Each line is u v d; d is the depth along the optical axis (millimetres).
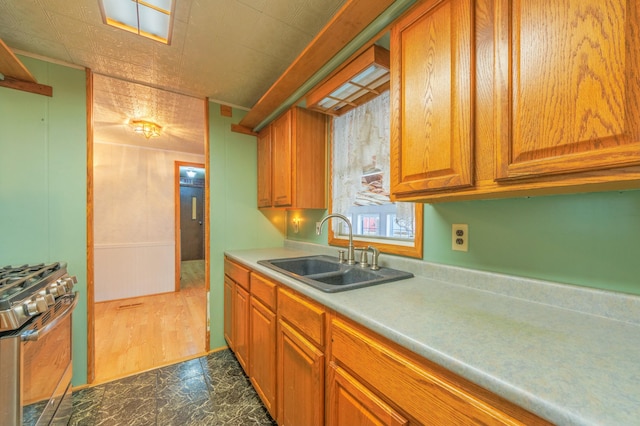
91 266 1840
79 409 1568
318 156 2066
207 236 2338
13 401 933
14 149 1636
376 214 1720
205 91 2201
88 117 1830
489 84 787
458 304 927
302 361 1145
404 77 1054
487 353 595
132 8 1312
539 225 958
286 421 1281
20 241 1647
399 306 903
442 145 910
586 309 836
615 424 389
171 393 1722
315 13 1353
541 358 576
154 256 3914
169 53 1676
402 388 697
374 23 1170
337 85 1505
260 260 1854
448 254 1252
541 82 674
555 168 648
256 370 1634
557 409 428
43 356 1161
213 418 1511
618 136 558
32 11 1314
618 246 795
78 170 1803
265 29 1465
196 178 6812
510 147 736
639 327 735
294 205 1954
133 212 3783
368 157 1724
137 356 2168
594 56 587
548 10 660
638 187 703
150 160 3924
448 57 893
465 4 846
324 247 2102
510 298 994
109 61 1761
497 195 907
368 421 799
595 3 585
